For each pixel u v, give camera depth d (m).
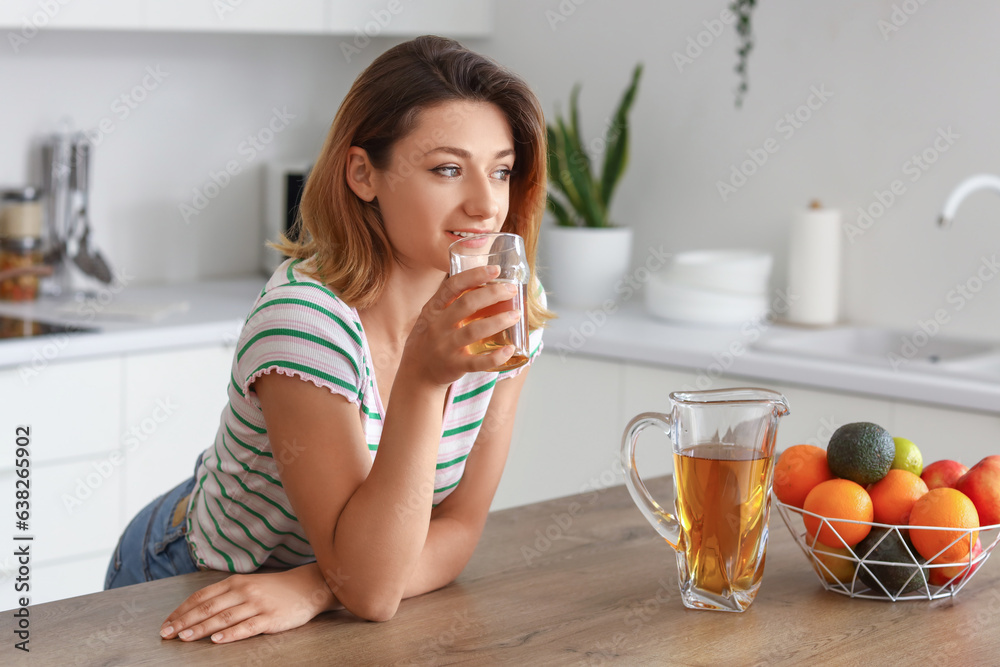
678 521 1.01
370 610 0.99
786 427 2.45
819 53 2.87
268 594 0.98
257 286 3.36
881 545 1.00
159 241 3.35
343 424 1.08
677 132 3.17
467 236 1.11
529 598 1.04
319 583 1.03
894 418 2.29
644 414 1.04
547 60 3.43
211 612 0.96
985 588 1.07
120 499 2.57
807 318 2.86
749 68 3.00
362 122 1.12
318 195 1.16
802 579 1.09
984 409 2.14
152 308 2.79
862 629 0.95
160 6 2.77
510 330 0.96
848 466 1.03
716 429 0.98
